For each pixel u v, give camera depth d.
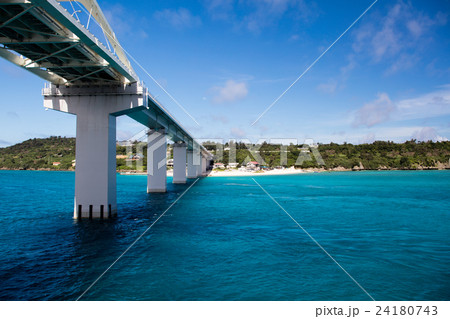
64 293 14.52
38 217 34.94
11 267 18.14
